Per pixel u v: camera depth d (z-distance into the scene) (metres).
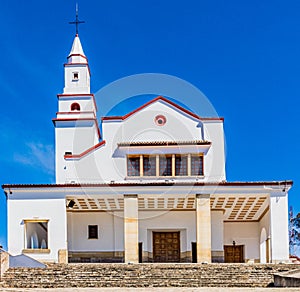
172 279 23.36
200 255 28.77
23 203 29.58
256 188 29.56
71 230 33.53
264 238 34.62
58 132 36.28
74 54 39.53
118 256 33.25
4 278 23.33
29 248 30.14
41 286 22.69
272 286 22.52
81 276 23.64
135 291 17.75
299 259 32.34
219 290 17.56
